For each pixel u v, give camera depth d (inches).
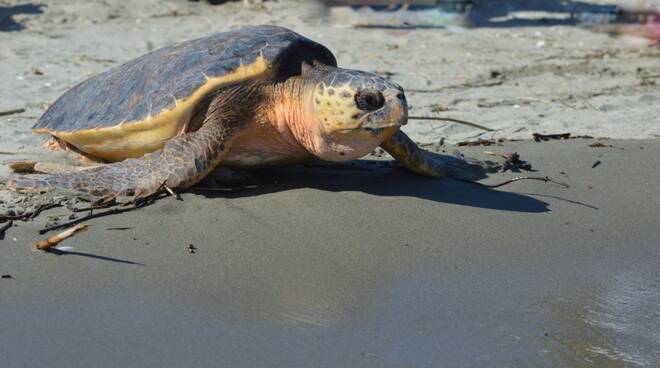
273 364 153.4
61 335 161.0
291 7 610.9
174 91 226.5
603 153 282.8
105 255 192.9
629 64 461.7
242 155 235.6
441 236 211.3
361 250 201.5
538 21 591.5
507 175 257.0
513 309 177.9
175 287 180.7
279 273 188.7
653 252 211.8
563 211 232.4
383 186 238.8
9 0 602.2
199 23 568.4
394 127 212.5
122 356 154.5
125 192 219.8
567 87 402.6
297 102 224.2
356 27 553.0
